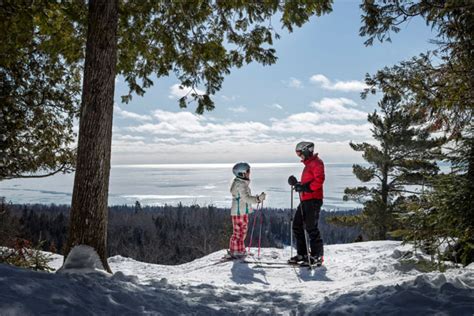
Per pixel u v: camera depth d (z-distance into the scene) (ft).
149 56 25.89
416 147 61.46
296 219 23.66
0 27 18.76
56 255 33.60
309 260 21.89
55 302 9.61
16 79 32.19
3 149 33.83
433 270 16.81
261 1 23.07
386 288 11.73
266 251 28.68
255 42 24.81
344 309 10.73
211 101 24.47
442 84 20.88
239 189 26.32
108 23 16.98
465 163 17.16
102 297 10.90
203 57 25.12
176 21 24.45
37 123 36.27
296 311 11.49
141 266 27.37
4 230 32.50
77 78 36.42
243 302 12.86
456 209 15.90
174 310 11.32
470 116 19.88
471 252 17.08
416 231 17.69
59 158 39.27
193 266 25.71
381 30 20.49
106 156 17.02
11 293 9.24
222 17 24.94
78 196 16.62
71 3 21.43
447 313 9.37
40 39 25.53
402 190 64.69
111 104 17.21
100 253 16.62
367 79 23.77
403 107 24.59
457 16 17.83
